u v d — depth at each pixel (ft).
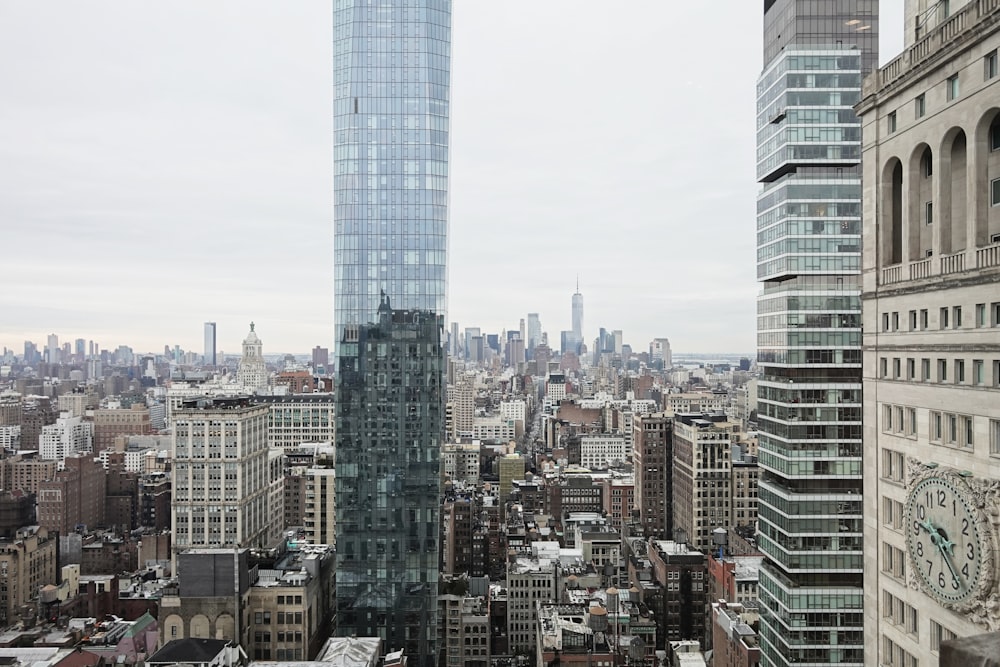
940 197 209.46
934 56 209.26
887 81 237.25
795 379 534.78
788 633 526.57
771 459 565.53
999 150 189.98
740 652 640.99
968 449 195.42
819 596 524.93
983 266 190.49
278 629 638.94
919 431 218.18
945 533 199.82
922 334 216.95
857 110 254.68
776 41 579.48
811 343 535.60
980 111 191.52
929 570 206.59
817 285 538.06
